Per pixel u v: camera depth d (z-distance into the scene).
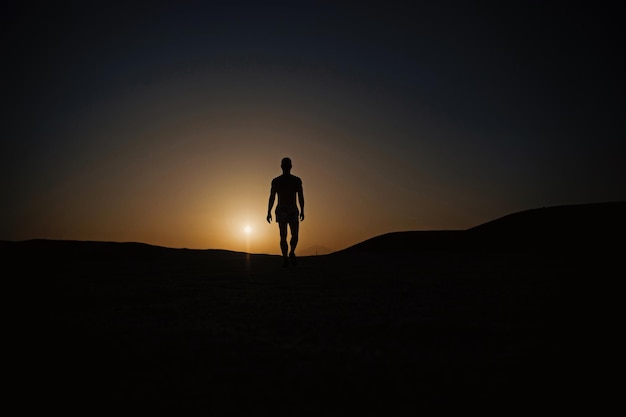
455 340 2.80
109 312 3.83
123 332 3.07
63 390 2.05
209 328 3.18
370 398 1.92
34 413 1.82
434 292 4.84
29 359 2.49
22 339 2.90
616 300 3.99
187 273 7.63
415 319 3.42
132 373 2.25
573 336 2.85
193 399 1.93
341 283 5.86
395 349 2.61
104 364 2.39
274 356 2.49
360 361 2.39
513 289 4.92
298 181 8.71
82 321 3.43
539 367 2.27
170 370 2.29
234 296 4.76
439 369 2.25
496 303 4.06
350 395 1.95
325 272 7.49
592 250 11.27
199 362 2.40
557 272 6.60
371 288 5.30
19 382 2.16
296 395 1.96
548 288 4.91
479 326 3.16
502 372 2.20
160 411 1.82
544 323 3.22
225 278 6.68
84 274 7.48
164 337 2.92
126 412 1.82
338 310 3.86
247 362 2.39
